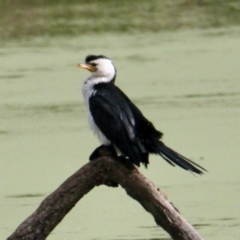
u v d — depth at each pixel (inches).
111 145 347.9
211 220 446.6
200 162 532.4
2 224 449.4
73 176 332.8
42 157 554.9
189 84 724.7
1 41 917.2
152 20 1010.1
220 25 972.6
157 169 540.1
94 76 372.2
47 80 745.6
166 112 642.2
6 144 584.4
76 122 627.8
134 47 869.2
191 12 1051.3
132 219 459.8
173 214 330.6
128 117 343.9
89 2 1110.4
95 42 893.8
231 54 824.9
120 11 1060.5
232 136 583.8
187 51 847.7
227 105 655.1
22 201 483.2
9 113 659.4
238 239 419.2
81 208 480.4
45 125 621.6
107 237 430.3
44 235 333.7
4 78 761.6
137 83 733.3
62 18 1012.5
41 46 885.2
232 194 484.1
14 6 1062.4
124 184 332.8
